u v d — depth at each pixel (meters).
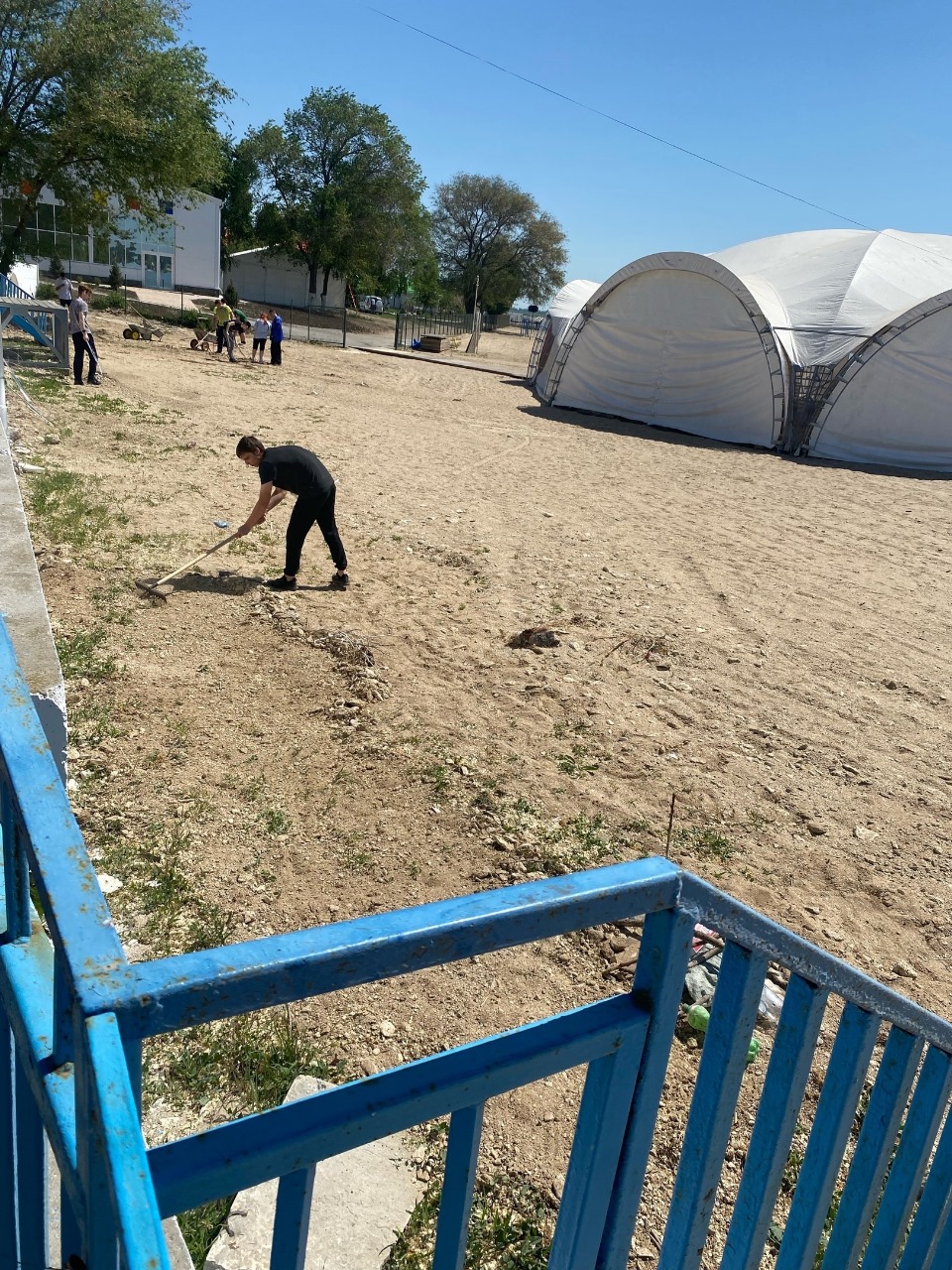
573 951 3.67
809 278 21.33
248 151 55.84
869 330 18.70
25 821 0.89
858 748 5.71
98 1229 0.74
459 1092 0.99
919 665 7.23
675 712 5.92
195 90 25.73
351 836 4.20
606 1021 1.10
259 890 3.77
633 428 20.75
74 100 23.42
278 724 5.15
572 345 22.69
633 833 4.50
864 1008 1.39
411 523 9.83
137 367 19.08
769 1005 3.43
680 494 13.41
